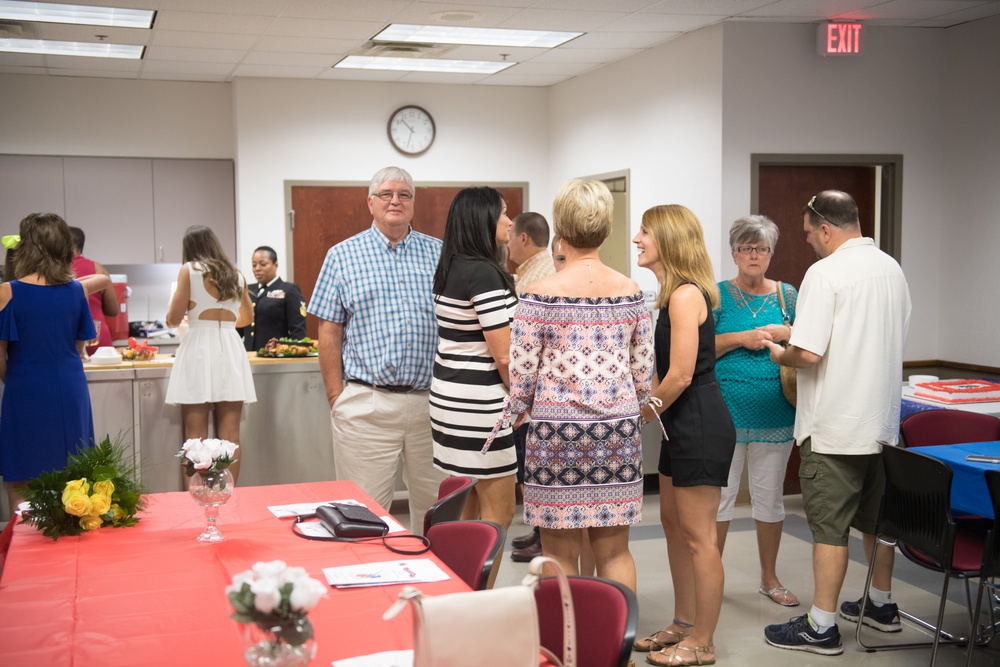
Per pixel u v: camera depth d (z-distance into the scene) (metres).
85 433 4.52
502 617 1.49
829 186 6.65
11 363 4.37
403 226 3.69
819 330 3.36
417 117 8.70
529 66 7.91
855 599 4.11
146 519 2.73
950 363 6.77
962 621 3.89
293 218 8.46
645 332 2.83
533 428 2.78
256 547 2.41
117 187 8.39
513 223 4.56
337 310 3.68
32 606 1.98
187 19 6.18
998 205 6.31
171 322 4.93
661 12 6.02
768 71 6.36
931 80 6.68
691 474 3.17
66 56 7.34
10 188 8.12
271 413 5.48
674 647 3.38
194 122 8.54
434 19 6.25
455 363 3.21
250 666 1.41
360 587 2.07
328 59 7.54
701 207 6.59
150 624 1.87
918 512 3.26
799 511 5.71
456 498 2.67
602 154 8.05
